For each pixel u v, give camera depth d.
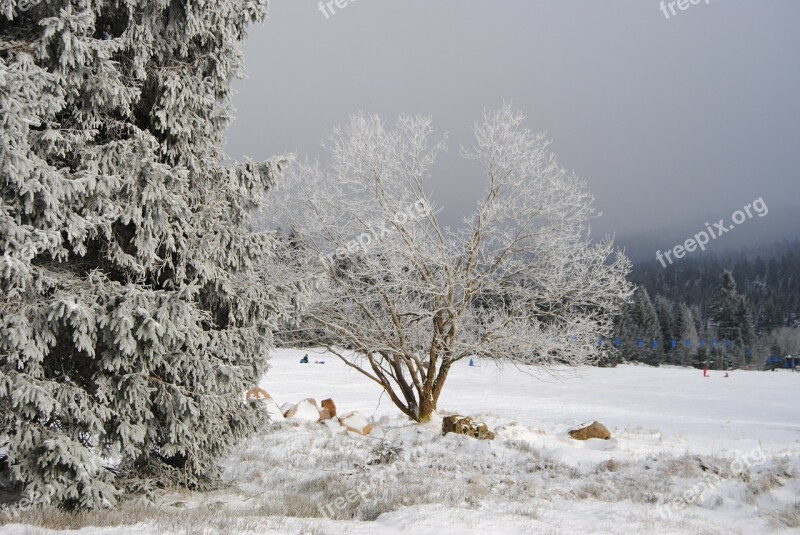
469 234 17.66
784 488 11.16
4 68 7.24
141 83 9.66
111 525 7.87
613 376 52.41
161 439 9.60
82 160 8.62
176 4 9.69
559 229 17.61
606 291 17.95
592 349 17.94
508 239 17.50
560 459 14.23
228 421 10.58
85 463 8.23
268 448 14.99
